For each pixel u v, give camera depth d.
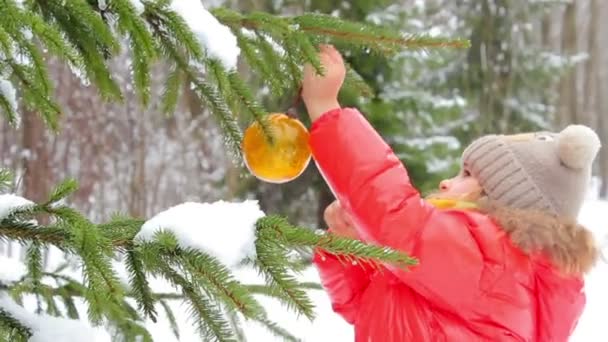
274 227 1.47
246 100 1.80
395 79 7.90
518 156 2.02
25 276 2.31
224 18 2.02
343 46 2.21
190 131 14.14
